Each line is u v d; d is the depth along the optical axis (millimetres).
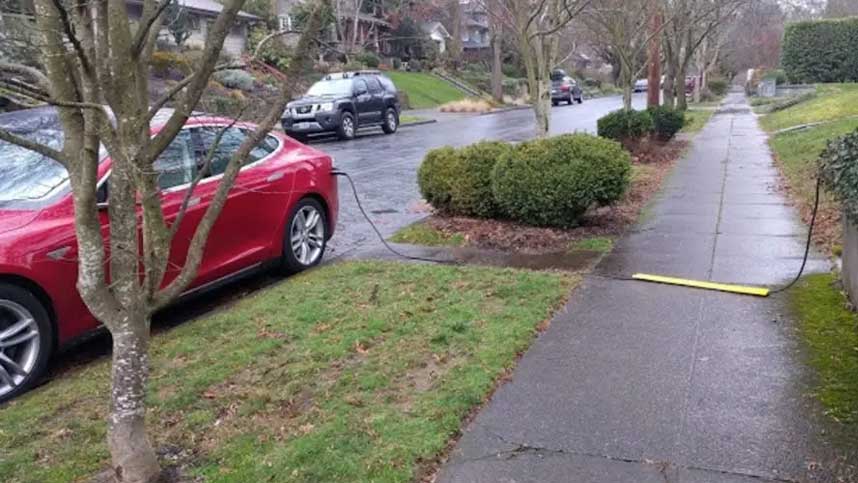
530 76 10250
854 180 4484
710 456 3154
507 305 5230
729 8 28578
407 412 3604
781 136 16641
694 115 26359
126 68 2742
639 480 3004
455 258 6848
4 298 4164
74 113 2811
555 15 10039
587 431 3404
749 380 3859
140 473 3053
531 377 4008
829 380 3795
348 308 5316
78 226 2816
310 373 4148
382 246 7578
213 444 3402
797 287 5391
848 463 3041
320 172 6992
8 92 2699
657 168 12469
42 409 3945
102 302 2910
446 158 8383
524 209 7715
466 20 57031
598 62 68625
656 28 15438
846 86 27016
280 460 3191
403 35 49188
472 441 3346
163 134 2887
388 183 12227
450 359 4262
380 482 2998
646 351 4312
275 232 6391
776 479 2967
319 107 20672
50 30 2666
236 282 6602
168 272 5266
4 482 3174
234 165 3096
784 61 33719
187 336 4926
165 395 3959
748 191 9766
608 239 7266
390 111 23891
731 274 5820
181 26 13281
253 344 4672
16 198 4672
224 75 19359
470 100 39531
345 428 3449
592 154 7520
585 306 5180
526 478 3045
